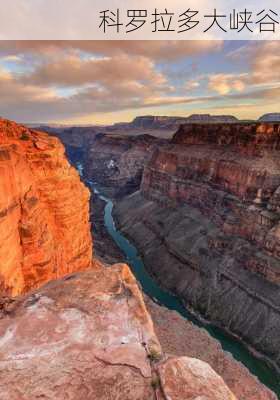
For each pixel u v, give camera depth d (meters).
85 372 9.02
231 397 8.23
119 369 9.11
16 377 8.84
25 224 30.81
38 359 9.38
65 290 12.33
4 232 27.02
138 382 8.73
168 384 8.44
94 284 12.72
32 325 10.60
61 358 9.42
